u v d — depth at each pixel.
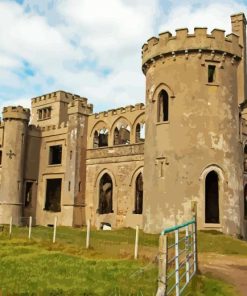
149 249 18.59
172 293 9.73
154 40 27.92
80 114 37.22
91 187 36.09
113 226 33.38
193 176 25.12
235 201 25.91
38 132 41.75
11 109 39.72
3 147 39.78
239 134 27.59
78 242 20.36
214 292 10.30
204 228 24.45
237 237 25.47
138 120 33.41
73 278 11.60
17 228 29.50
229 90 26.81
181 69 26.53
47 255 15.43
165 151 26.27
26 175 40.19
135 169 32.59
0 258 14.73
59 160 41.56
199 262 15.38
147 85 28.97
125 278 11.60
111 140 35.34
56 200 40.31
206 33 26.38
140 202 32.72
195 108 25.92
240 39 32.16
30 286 10.64
